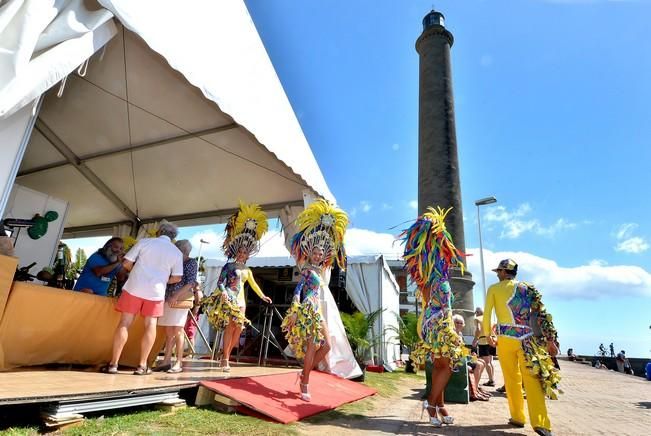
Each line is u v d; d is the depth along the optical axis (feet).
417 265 13.24
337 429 10.99
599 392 27.73
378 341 33.68
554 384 11.71
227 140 18.37
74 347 12.60
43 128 18.71
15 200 18.52
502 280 13.80
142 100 16.34
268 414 10.78
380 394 19.79
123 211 26.35
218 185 22.70
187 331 22.97
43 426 7.81
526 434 12.22
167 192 24.43
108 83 15.46
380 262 35.68
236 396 11.34
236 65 14.12
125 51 13.48
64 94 16.34
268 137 14.79
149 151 20.22
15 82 7.64
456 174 69.62
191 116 17.08
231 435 9.02
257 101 14.76
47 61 8.32
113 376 11.69
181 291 14.90
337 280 36.83
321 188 19.25
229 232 17.95
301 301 14.43
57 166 21.83
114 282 17.90
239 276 16.61
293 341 13.98
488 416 15.35
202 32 12.70
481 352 28.84
